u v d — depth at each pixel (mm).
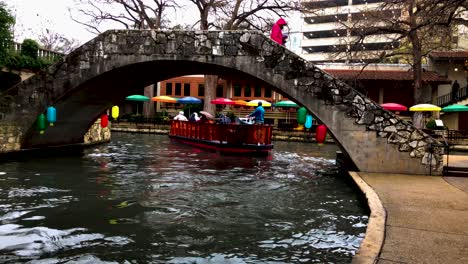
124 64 12812
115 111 18453
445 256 4348
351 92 11219
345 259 5293
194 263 5102
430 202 7102
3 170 11758
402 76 31656
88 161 14320
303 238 6160
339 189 10180
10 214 7191
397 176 10375
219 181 11070
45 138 16125
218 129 18266
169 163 14477
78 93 14234
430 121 27531
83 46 13203
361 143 11133
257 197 9117
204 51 12164
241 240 6039
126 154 16922
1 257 5188
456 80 33656
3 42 17859
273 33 13203
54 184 10000
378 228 5355
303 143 27016
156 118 33125
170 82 39625
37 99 13789
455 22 17938
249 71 11867
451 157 14906
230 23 31094
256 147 17188
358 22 28281
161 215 7375
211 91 31703
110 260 5145
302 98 11477
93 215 7266
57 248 5551
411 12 24672
